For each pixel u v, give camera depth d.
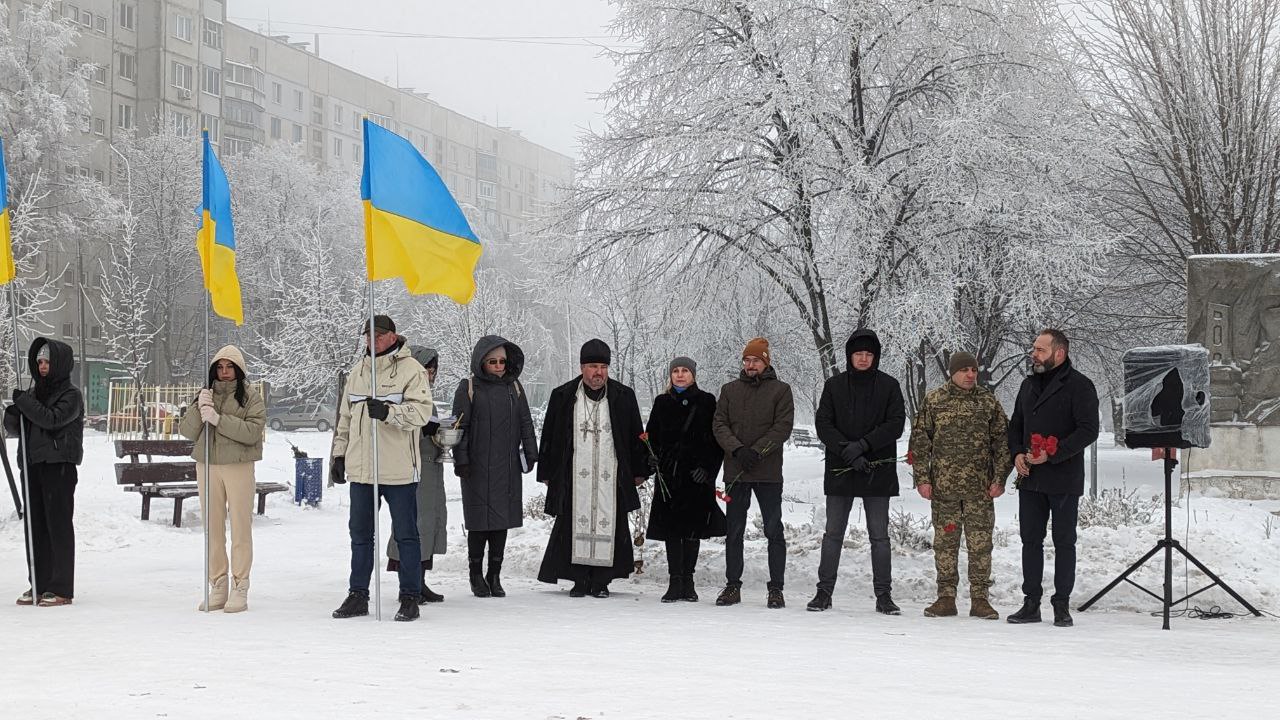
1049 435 7.98
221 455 8.08
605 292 23.06
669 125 21.14
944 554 8.41
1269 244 20.78
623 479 9.27
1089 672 5.64
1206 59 20.47
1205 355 8.05
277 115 99.31
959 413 8.38
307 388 50.56
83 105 52.66
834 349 21.34
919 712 4.44
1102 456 30.62
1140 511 12.24
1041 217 19.42
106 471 23.19
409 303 54.31
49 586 8.43
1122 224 22.64
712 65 21.17
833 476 8.62
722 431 8.88
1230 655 6.46
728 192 20.66
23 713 4.35
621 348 34.84
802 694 4.84
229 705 4.51
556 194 22.77
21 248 38.69
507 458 9.20
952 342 20.27
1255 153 20.33
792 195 20.16
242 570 8.12
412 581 7.71
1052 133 19.95
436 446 8.98
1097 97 21.88
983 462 8.37
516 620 7.64
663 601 9.07
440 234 8.51
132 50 77.50
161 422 38.94
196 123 81.19
